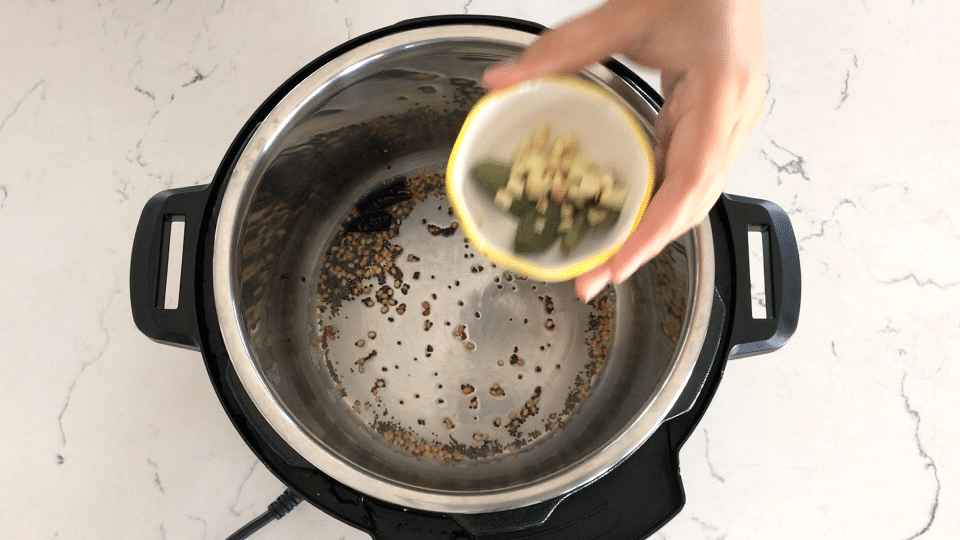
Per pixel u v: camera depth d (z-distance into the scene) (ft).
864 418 1.44
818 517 1.42
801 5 1.56
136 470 1.41
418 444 1.31
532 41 1.04
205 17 1.54
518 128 0.87
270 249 1.24
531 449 1.30
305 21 1.54
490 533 1.03
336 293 1.39
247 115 1.52
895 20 1.55
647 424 0.98
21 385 1.44
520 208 0.85
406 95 1.21
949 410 1.44
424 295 1.38
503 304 1.37
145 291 1.06
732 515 1.42
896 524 1.42
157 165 1.50
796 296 1.08
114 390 1.44
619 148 0.86
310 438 1.00
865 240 1.50
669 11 0.91
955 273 1.48
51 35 1.53
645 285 1.27
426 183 1.44
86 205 1.49
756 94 0.93
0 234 1.48
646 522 1.04
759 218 1.10
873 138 1.52
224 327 0.99
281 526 1.40
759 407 1.45
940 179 1.51
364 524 1.05
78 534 1.40
